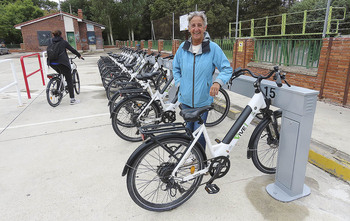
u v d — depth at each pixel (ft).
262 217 6.32
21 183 8.00
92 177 8.29
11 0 146.00
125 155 9.78
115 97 11.68
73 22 86.17
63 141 11.09
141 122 10.59
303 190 7.16
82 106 16.53
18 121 13.70
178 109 15.80
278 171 7.21
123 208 6.79
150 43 50.21
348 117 12.03
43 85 23.68
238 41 22.43
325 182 7.73
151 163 8.59
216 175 6.64
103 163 9.18
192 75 6.98
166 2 112.57
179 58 7.44
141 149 5.94
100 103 17.24
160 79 15.46
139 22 125.49
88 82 25.68
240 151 9.95
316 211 6.47
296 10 49.24
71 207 6.85
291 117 6.40
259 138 7.57
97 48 95.61
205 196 7.21
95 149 10.30
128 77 16.49
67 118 14.15
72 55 72.95
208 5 84.99
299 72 16.25
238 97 17.07
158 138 6.00
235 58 23.17
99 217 6.46
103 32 140.15
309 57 16.28
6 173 8.57
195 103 7.25
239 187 7.57
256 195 7.17
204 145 7.91
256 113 6.95
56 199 7.20
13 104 17.13
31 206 6.91
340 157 8.30
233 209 6.64
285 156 6.83
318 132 10.32
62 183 7.97
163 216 6.45
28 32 83.97
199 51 6.79
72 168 8.86
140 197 6.32
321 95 14.94
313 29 42.80
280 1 83.56
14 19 120.37
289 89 6.27
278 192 7.13
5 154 9.93
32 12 130.72
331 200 6.89
